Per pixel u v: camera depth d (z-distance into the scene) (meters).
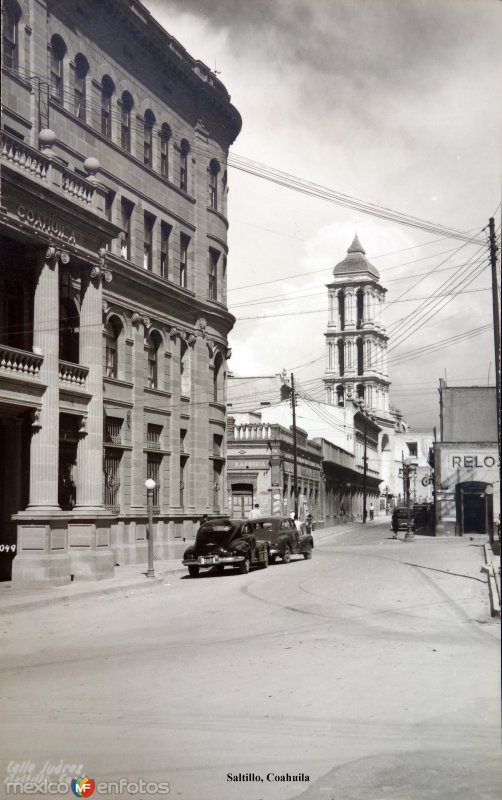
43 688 11.55
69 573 24.75
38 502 24.34
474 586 22.55
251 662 12.88
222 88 42.12
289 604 19.81
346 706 10.02
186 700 10.54
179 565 33.31
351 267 136.12
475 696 10.38
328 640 14.73
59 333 27.66
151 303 36.03
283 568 29.88
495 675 11.56
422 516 71.12
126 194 34.69
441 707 9.88
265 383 80.62
